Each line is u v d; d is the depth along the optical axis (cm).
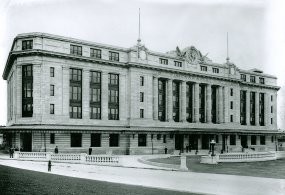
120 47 8031
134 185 2867
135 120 7981
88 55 7544
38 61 6888
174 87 9069
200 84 9550
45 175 3400
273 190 2733
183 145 8888
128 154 7719
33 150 6600
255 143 10788
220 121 9825
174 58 8869
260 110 11275
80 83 7469
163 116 8750
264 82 11350
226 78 9888
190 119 9325
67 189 2555
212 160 5181
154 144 8181
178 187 2858
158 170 4259
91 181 3053
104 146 7481
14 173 3406
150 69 8338
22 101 7000
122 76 8044
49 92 6969
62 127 6869
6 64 8094
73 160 5297
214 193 2558
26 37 6981
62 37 7181
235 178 3453
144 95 8212
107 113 7762
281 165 5044
